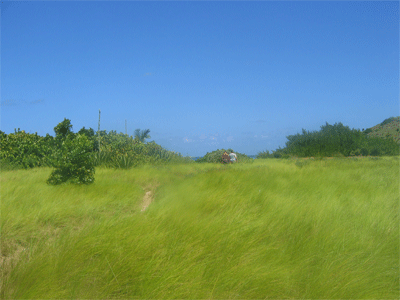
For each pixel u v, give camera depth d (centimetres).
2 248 353
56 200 580
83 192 709
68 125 2105
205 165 1756
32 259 293
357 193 596
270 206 487
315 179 763
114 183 853
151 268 266
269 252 300
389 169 961
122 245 314
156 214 440
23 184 789
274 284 243
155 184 971
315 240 322
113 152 1670
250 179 790
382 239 332
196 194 607
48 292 236
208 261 278
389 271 263
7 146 1597
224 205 505
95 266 274
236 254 292
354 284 239
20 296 234
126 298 240
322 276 252
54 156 865
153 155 1983
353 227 372
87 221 464
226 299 232
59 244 329
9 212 463
